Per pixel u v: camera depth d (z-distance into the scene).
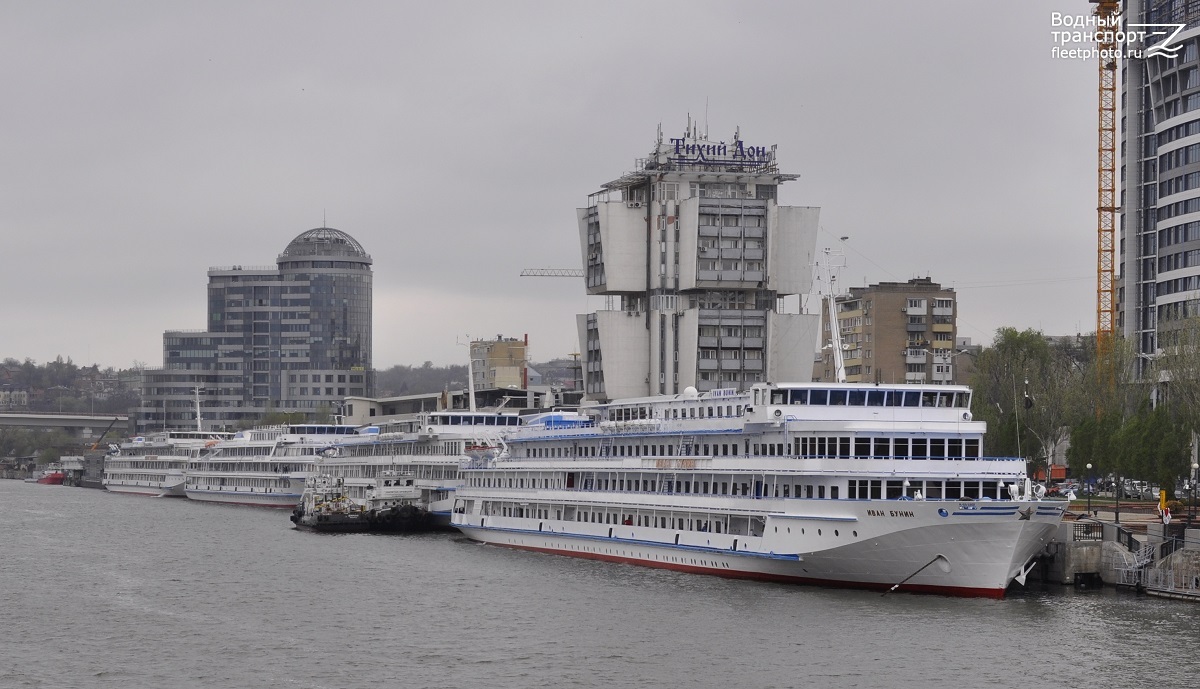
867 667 88.00
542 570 134.62
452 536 180.25
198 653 96.69
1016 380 197.88
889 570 111.06
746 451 121.81
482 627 103.62
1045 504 105.31
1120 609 105.00
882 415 116.19
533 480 156.62
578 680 86.62
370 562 145.12
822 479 113.38
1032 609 105.12
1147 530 120.19
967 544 107.00
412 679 87.94
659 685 85.00
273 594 122.12
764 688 83.69
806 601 109.81
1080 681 84.44
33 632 104.88
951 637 95.50
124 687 87.38
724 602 110.38
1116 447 149.00
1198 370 161.25
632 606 110.19
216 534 185.62
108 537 181.25
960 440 114.62
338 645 98.44
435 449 196.00
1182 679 84.81
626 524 138.25
